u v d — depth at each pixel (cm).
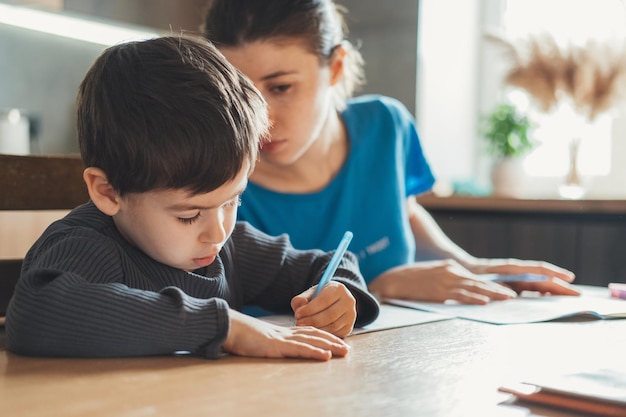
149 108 71
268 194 135
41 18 225
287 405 49
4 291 98
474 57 320
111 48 79
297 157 119
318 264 98
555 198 230
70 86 262
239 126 73
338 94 141
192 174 70
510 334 80
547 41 258
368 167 141
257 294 99
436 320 90
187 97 71
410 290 114
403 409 48
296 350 65
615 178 281
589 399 48
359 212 139
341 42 128
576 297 118
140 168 71
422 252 155
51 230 79
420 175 158
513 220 241
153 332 65
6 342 72
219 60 79
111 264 75
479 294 111
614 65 249
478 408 48
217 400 50
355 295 84
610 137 282
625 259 219
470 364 63
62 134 261
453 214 255
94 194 76
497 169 268
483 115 293
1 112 236
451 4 299
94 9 224
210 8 119
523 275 125
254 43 110
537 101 260
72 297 66
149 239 76
